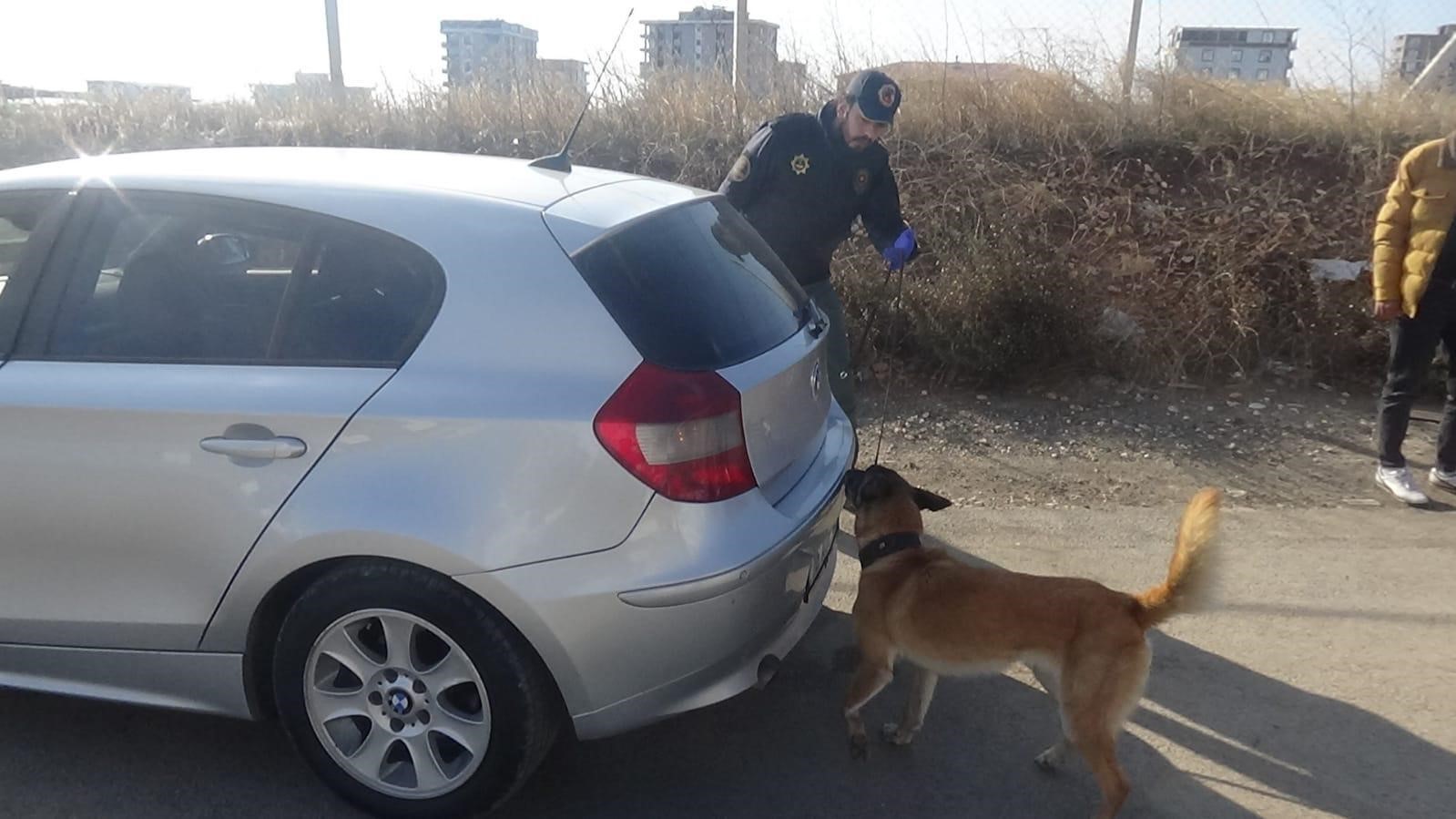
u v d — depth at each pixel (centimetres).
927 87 892
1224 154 844
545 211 295
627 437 267
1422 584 455
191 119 1048
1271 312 721
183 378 288
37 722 345
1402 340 538
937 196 802
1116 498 546
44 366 299
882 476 358
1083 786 326
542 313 279
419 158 346
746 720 359
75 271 309
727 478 279
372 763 295
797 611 318
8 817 297
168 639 296
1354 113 856
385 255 291
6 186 322
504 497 267
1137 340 702
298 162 327
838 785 324
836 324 501
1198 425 641
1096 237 781
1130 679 299
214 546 283
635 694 277
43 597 301
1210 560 296
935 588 322
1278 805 318
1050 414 657
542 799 315
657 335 281
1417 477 573
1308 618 427
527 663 276
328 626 284
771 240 479
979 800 319
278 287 295
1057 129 857
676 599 268
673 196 346
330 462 274
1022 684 386
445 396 273
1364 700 371
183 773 320
